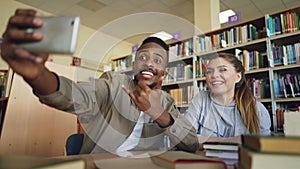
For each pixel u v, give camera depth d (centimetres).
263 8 358
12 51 27
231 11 367
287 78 191
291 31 194
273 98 195
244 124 112
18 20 26
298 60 188
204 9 306
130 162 43
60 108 50
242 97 118
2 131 118
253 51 216
